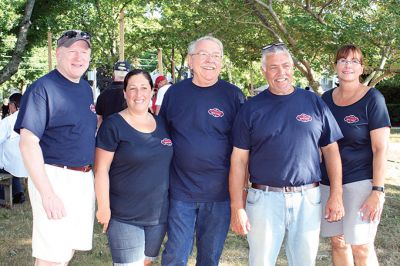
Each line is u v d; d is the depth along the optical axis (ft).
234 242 18.30
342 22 27.17
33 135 10.24
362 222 11.96
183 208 11.93
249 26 31.17
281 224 11.10
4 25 52.85
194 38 31.55
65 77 10.86
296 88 11.22
